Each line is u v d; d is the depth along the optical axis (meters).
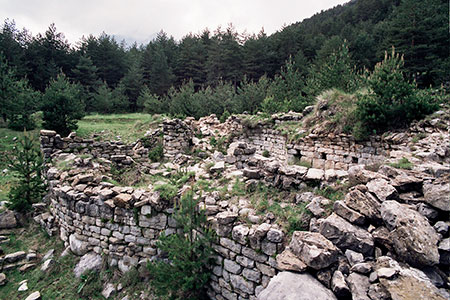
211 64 47.31
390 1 53.81
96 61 45.38
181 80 49.16
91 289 5.55
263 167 5.94
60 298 5.38
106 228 6.11
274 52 42.16
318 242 3.50
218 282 4.90
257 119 15.24
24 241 7.05
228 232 4.79
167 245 4.82
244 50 43.50
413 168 4.71
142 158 12.95
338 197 4.70
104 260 6.06
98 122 23.05
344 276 3.18
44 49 41.72
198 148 14.99
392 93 8.89
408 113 8.45
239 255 4.59
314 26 60.19
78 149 10.77
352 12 61.34
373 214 3.66
